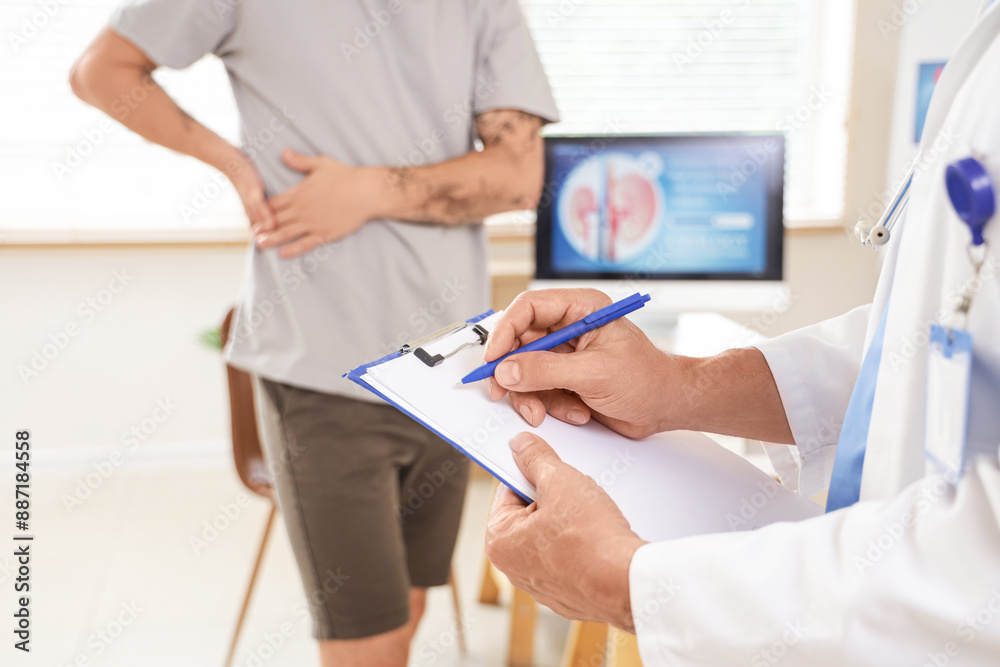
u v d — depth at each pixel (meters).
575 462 0.59
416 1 1.16
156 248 2.80
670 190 2.56
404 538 1.39
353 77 1.16
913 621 0.36
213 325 2.89
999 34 0.43
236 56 1.19
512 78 1.28
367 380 0.58
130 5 1.18
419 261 1.23
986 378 0.39
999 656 0.35
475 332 0.69
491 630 1.96
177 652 1.86
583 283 2.59
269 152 1.21
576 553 0.49
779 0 3.09
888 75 3.07
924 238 0.45
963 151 0.41
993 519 0.36
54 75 2.76
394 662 1.27
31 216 2.83
